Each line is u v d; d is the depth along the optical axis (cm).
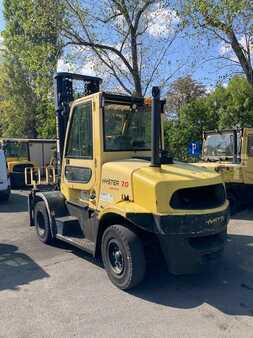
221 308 543
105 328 488
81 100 718
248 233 951
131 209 574
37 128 3891
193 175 607
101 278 653
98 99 669
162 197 564
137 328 487
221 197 626
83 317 518
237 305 553
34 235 944
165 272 675
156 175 586
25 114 4072
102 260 670
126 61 1972
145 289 607
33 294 593
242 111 2720
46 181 961
